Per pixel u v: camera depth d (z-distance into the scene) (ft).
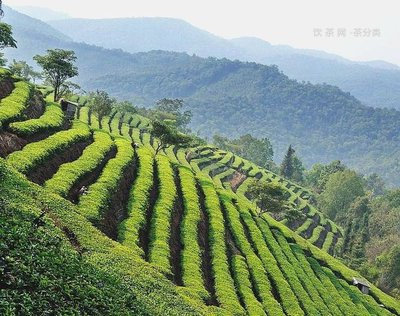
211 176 493.77
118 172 214.07
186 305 123.95
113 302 83.10
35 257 76.48
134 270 126.21
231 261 217.97
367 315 252.21
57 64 346.13
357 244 416.05
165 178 253.03
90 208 165.99
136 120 576.61
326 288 264.11
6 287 64.69
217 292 180.34
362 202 579.89
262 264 231.91
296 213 370.12
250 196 479.82
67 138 219.82
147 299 108.06
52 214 126.82
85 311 72.64
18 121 210.18
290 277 239.71
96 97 498.28
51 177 182.70
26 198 124.98
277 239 289.53
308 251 305.94
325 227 515.50
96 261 115.34
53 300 68.08
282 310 196.54
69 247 101.91
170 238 195.72
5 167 140.15
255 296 201.67
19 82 277.44
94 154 223.30
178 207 233.55
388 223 538.47
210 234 228.02
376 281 378.53
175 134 333.62
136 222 185.98
